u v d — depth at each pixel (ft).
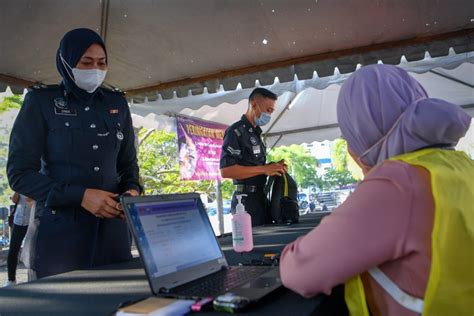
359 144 2.80
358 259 2.21
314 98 15.99
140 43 9.11
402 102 2.61
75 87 5.24
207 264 3.40
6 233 23.06
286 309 2.30
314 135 19.01
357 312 2.38
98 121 5.30
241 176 8.71
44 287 3.49
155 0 7.88
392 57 9.15
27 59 8.50
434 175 2.20
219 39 8.96
